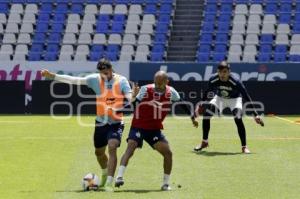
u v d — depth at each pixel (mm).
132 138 32312
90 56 100375
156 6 108500
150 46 101625
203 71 87812
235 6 107688
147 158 44406
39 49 102375
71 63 89750
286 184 34156
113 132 32312
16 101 86062
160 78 32094
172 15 107000
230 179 35875
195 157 45188
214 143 53906
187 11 108500
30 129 65438
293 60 99125
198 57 100375
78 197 30281
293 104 84438
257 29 104000
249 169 39656
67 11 108562
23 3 109750
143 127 32312
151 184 34344
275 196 30688
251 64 87688
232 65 87938
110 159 31984
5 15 107438
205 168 40156
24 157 44781
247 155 46250
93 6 108688
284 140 56031
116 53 100562
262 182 34812
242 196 30688
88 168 39812
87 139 56094
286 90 84375
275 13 106438
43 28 105750
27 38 104062
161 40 103062
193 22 106812
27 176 36875
